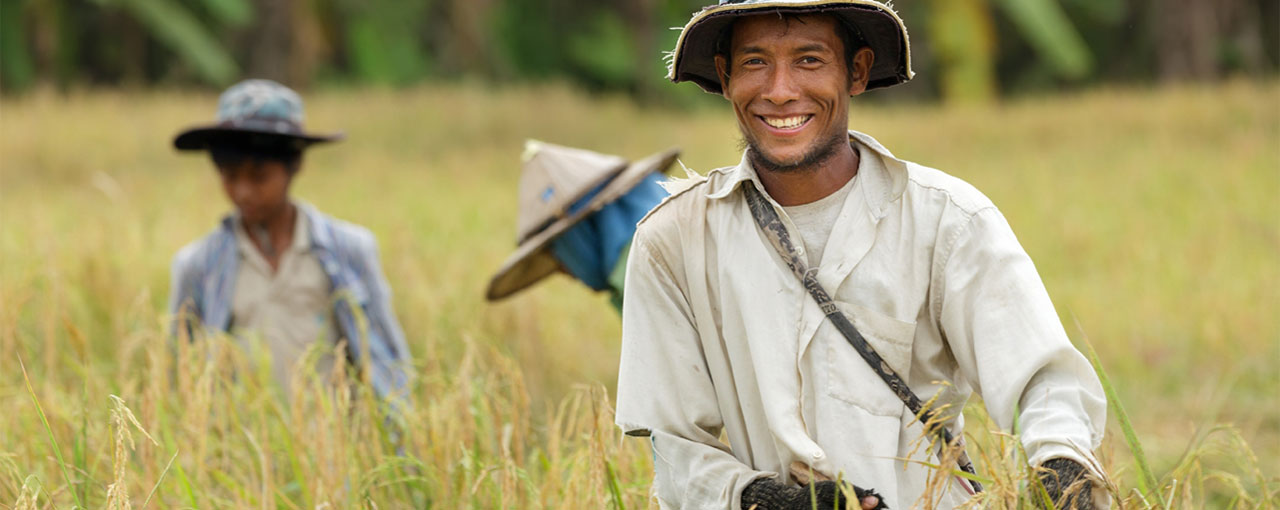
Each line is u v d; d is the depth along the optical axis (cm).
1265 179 1912
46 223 1183
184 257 757
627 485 543
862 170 393
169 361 671
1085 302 1242
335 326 745
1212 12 3756
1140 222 1634
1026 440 358
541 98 2952
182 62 3978
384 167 2228
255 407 630
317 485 564
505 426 593
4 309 755
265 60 3222
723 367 405
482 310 947
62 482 596
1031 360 364
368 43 4000
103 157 2173
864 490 367
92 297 935
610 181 674
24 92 3594
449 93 2916
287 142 737
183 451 595
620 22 4569
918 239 384
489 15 4059
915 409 385
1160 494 407
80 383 726
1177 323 1162
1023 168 2219
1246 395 987
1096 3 4622
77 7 4034
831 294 386
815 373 385
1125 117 2669
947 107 3156
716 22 394
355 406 661
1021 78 4894
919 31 4369
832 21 386
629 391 412
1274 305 1198
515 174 2283
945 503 394
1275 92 2623
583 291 1147
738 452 407
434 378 642
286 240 746
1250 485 748
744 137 397
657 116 3164
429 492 576
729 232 399
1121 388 1016
